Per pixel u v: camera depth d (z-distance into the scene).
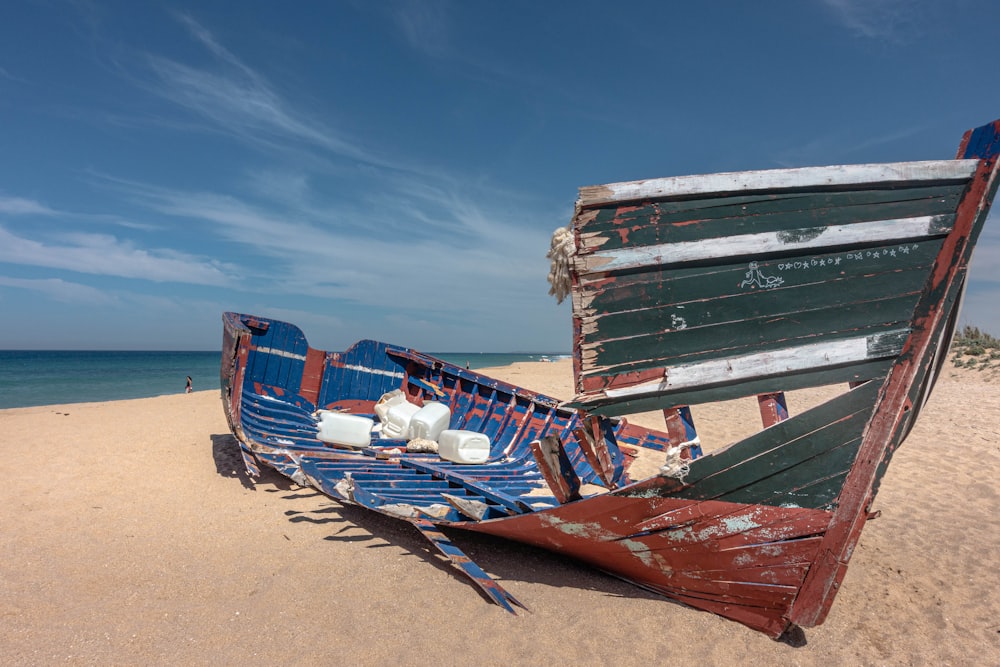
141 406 12.28
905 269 3.26
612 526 3.74
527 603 3.74
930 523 5.42
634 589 4.02
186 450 7.68
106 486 5.96
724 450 3.33
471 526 4.38
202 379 39.53
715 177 3.38
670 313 3.49
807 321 3.37
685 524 3.52
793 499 3.29
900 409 3.17
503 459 7.33
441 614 3.53
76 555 4.18
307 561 4.24
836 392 15.34
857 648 3.31
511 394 8.20
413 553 4.49
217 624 3.27
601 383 3.62
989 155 3.13
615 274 3.53
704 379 3.44
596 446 3.89
